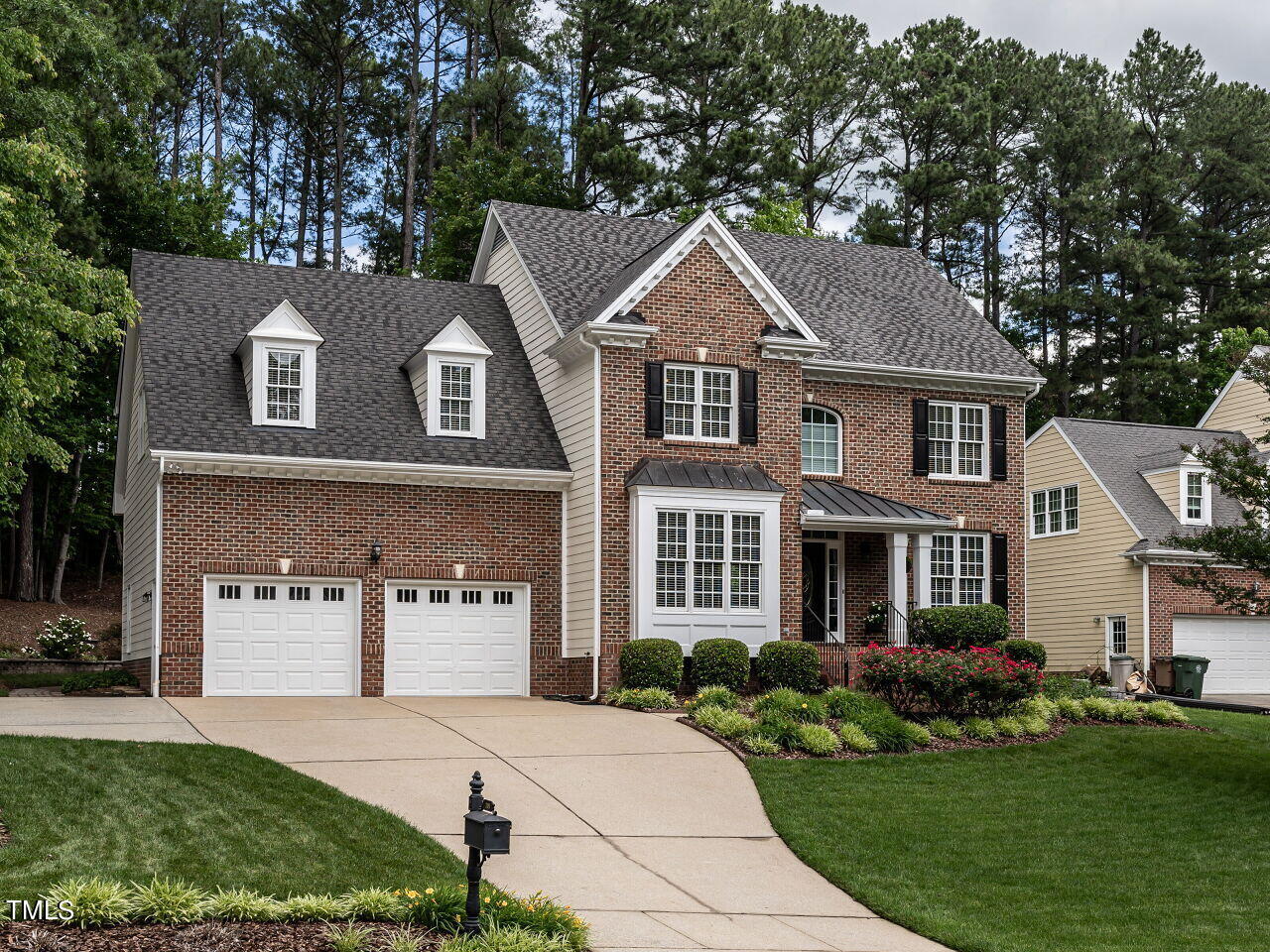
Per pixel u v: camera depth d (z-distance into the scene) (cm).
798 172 5234
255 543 2488
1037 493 4069
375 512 2592
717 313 2761
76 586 4919
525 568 2709
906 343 3186
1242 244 6038
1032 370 3241
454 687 2633
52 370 2614
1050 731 2225
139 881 1127
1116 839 1628
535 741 1948
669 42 5231
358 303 2961
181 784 1481
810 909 1315
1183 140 6025
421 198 6362
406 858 1299
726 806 1667
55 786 1424
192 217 4525
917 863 1496
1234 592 2019
